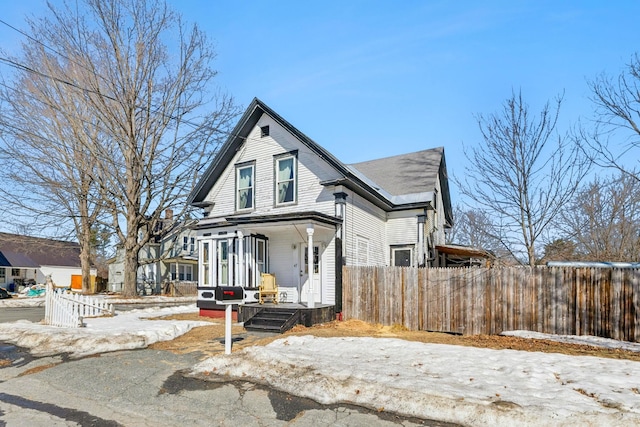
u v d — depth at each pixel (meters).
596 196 18.38
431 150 23.16
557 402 5.10
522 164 13.98
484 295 11.43
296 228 14.78
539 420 4.69
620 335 9.73
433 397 5.42
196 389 6.70
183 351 9.23
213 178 18.38
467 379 6.20
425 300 12.23
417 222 17.92
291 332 11.40
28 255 45.44
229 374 7.14
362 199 16.27
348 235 14.92
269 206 16.53
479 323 11.41
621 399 5.11
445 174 23.42
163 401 6.38
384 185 19.98
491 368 6.85
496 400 5.22
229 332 8.34
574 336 9.97
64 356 9.07
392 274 12.81
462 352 8.09
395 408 5.40
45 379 7.70
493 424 4.79
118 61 23.22
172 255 36.91
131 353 9.20
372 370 6.57
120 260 37.06
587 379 6.05
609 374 6.32
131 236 24.91
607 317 9.92
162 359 8.57
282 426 5.35
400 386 5.83
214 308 15.15
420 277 12.37
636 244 16.59
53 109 23.84
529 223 13.92
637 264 11.48
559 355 7.76
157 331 10.80
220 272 15.59
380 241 17.73
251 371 7.08
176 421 5.69
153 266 36.22
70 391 7.04
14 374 8.11
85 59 23.11
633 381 5.95
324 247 15.02
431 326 12.06
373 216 17.16
